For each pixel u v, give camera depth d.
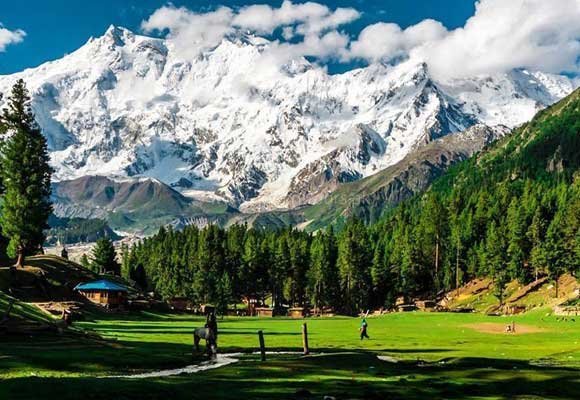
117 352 58.19
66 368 47.25
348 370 52.00
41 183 141.88
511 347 78.06
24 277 134.25
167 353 61.72
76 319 112.88
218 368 51.56
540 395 42.38
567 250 179.50
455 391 42.91
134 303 170.00
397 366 56.47
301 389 39.97
